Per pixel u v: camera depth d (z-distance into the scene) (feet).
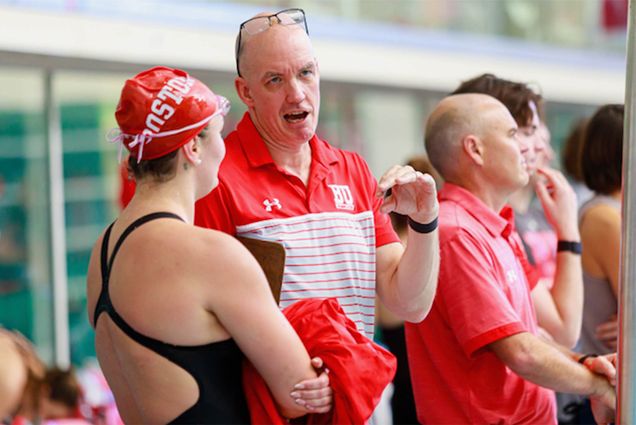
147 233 24.75
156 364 24.35
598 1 105.19
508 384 34.65
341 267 30.14
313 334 26.25
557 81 99.30
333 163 31.48
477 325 33.60
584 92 103.71
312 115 30.12
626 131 25.54
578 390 33.91
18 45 50.83
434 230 30.12
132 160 25.61
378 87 76.89
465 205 35.70
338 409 25.77
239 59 30.37
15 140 59.41
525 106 39.24
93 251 26.45
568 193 40.57
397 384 51.55
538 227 48.14
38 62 54.44
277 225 29.63
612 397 34.53
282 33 29.63
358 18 75.25
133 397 25.23
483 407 34.55
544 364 33.24
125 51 56.85
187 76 25.76
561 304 39.78
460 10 86.63
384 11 77.61
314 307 26.99
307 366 25.49
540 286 39.60
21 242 60.18
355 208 31.30
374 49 75.61
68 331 61.82
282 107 29.63
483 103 36.52
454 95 38.17
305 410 25.63
